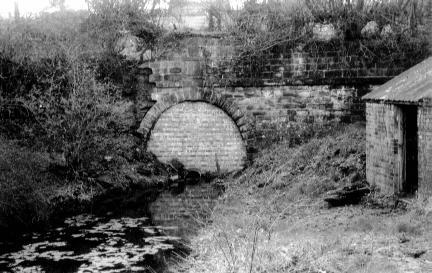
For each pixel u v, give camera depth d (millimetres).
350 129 19875
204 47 20953
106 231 13695
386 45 20562
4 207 14023
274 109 21031
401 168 13781
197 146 21234
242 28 21094
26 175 14945
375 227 11562
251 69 20891
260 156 20625
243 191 16781
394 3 21016
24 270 10781
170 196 17859
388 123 14156
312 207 13906
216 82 20969
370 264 9016
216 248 10516
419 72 14805
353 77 20750
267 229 10945
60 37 21266
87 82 19031
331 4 20828
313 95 20938
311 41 20688
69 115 18219
